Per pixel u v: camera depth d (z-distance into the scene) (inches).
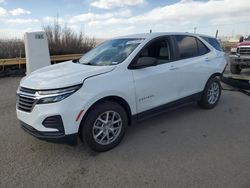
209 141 154.4
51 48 540.1
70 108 124.6
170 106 179.3
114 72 142.1
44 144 152.6
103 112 138.1
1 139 159.6
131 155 138.3
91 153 141.2
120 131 148.7
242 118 195.2
